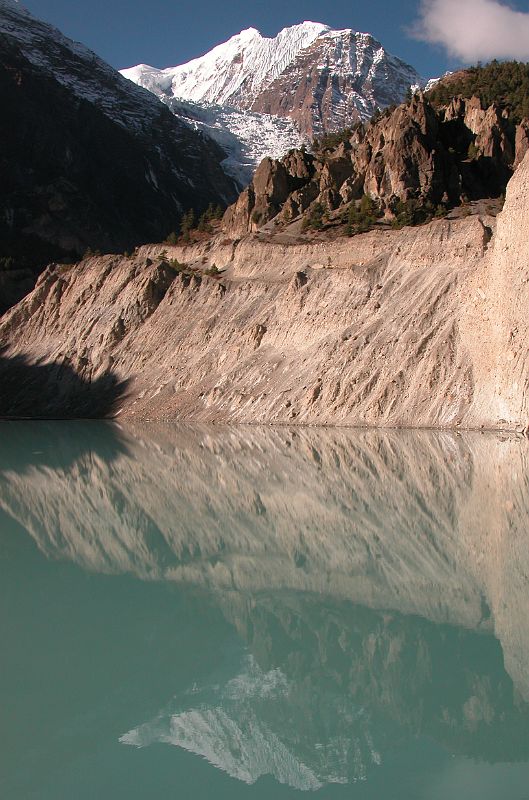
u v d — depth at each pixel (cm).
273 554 2977
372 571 2641
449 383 8969
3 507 4203
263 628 2067
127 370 13662
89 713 1543
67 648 1930
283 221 14462
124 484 5038
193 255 15925
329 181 14238
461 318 9406
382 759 1349
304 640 1955
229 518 3778
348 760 1330
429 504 3888
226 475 5372
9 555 3064
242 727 1471
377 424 9219
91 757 1349
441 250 10575
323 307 11369
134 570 2803
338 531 3353
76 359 14450
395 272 10994
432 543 3014
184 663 1819
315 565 2764
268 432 9069
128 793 1243
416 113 13188
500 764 1321
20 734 1462
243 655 1867
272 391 10888
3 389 14925
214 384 11919
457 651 1833
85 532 3516
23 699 1622
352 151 14512
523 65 17825
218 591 2462
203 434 9081
